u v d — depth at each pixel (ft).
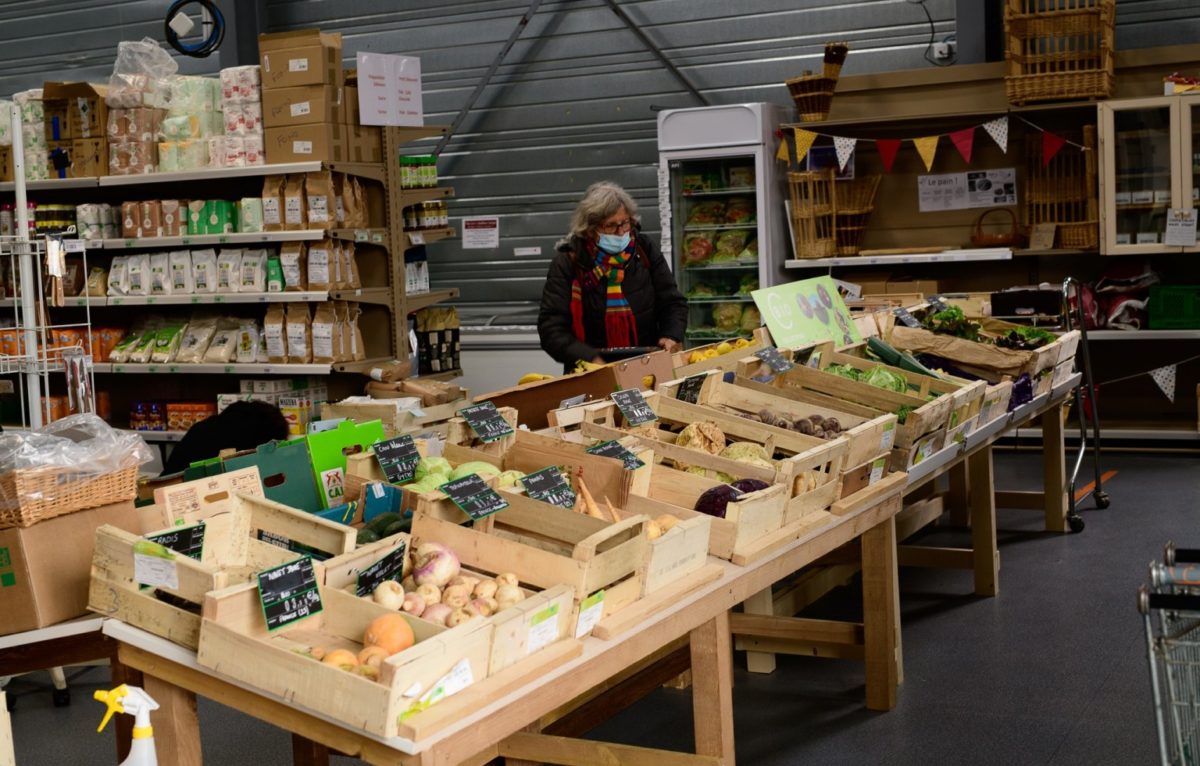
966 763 11.78
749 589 9.76
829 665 14.66
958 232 28.27
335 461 10.26
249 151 21.98
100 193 25.46
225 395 23.38
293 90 21.49
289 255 21.98
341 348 22.34
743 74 29.53
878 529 13.01
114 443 9.00
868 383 15.08
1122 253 24.98
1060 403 19.75
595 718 10.82
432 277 32.60
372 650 7.02
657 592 8.71
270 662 7.02
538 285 31.68
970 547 19.38
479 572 8.36
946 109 26.99
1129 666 14.07
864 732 12.60
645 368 14.07
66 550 8.63
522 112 31.40
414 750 6.49
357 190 22.36
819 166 27.89
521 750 9.64
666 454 11.19
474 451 10.32
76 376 14.87
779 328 15.78
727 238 28.27
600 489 10.05
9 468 8.38
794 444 12.14
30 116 24.20
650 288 18.81
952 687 13.73
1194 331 24.61
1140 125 24.75
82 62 35.17
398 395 16.19
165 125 22.89
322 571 7.72
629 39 30.25
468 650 6.97
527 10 30.86
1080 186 26.45
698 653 9.39
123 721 8.96
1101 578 17.43
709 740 9.45
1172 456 25.17
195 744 8.02
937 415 13.67
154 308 25.14
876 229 28.99
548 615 7.56
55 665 8.86
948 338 17.49
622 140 30.63
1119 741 12.12
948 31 27.86
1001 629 15.57
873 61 28.53
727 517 9.82
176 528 8.25
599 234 18.51
